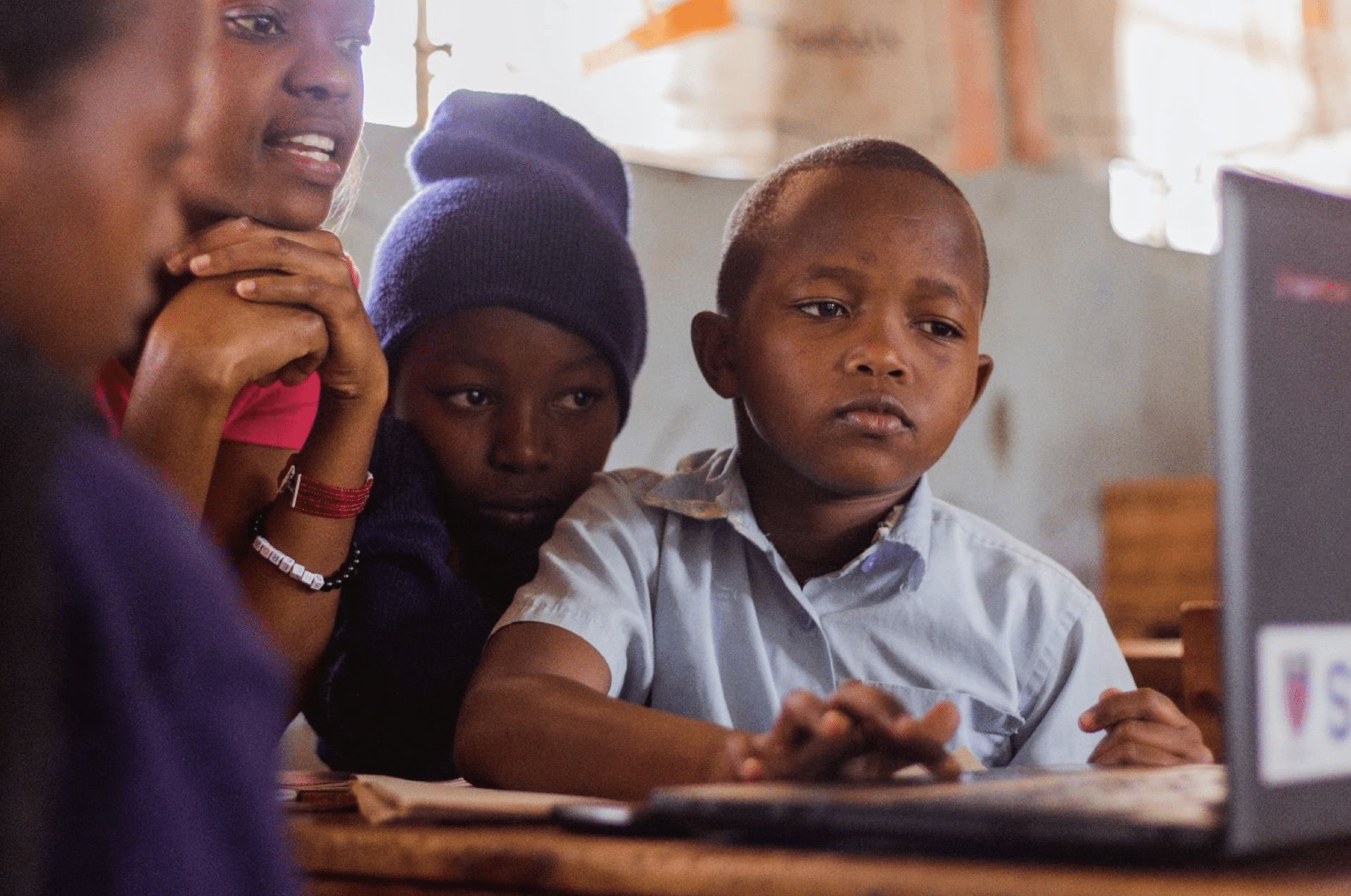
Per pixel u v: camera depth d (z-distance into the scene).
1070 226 4.11
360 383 1.18
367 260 2.32
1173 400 4.39
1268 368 0.52
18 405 0.42
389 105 2.38
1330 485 0.54
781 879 0.52
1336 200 0.56
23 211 0.47
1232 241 0.51
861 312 1.15
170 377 1.08
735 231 1.28
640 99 2.59
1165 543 3.19
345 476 1.20
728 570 1.23
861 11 2.71
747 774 0.69
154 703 0.43
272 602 1.18
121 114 0.49
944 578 1.23
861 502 1.20
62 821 0.41
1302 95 3.63
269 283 1.11
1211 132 3.49
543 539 1.45
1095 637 1.25
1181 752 0.95
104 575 0.42
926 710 1.19
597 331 1.45
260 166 1.20
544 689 0.93
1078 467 4.11
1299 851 0.54
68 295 0.49
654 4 2.59
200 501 1.09
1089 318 4.15
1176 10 3.44
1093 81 3.11
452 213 1.45
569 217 1.47
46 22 0.46
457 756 0.96
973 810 0.52
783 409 1.16
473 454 1.42
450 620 1.28
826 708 0.69
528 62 2.51
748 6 2.62
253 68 1.17
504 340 1.41
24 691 0.39
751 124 2.63
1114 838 0.50
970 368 1.19
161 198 0.53
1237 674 0.50
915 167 1.22
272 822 0.46
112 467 0.44
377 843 0.64
